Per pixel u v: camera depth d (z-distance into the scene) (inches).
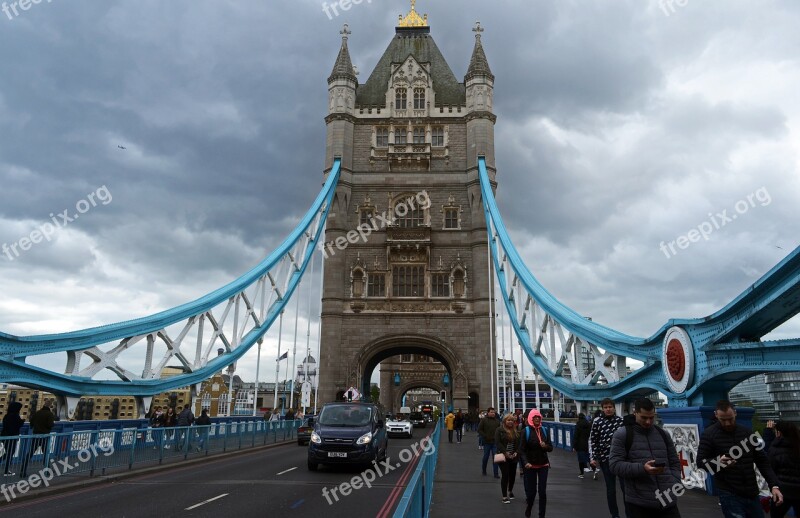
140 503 506.6
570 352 1157.7
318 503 515.2
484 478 700.0
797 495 329.7
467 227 2185.0
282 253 1828.2
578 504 517.0
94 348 1075.9
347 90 2337.6
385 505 509.0
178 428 847.7
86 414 3206.2
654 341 698.8
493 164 2235.5
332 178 2161.7
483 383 1990.7
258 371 1696.6
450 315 2076.8
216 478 680.4
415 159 2262.6
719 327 532.1
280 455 999.0
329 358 2026.3
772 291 452.8
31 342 938.7
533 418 443.5
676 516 272.4
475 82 2314.2
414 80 2385.6
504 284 1892.2
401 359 3430.1
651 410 283.1
